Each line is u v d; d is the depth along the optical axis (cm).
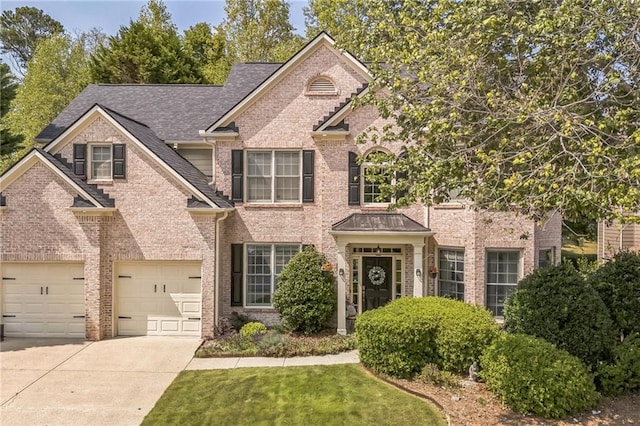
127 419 876
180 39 3878
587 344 938
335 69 1612
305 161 1605
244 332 1422
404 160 978
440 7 918
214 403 940
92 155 1500
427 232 1446
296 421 850
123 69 3372
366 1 1145
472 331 1020
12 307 1462
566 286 991
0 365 1190
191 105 1895
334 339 1384
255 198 1633
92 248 1431
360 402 927
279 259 1622
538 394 823
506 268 1460
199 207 1441
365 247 1579
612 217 741
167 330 1492
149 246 1469
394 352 1054
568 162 773
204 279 1469
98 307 1433
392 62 1033
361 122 1553
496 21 808
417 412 872
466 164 872
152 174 1472
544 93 840
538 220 848
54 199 1426
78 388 1034
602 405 877
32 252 1428
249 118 1622
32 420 873
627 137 700
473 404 894
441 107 875
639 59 760
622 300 1037
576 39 762
